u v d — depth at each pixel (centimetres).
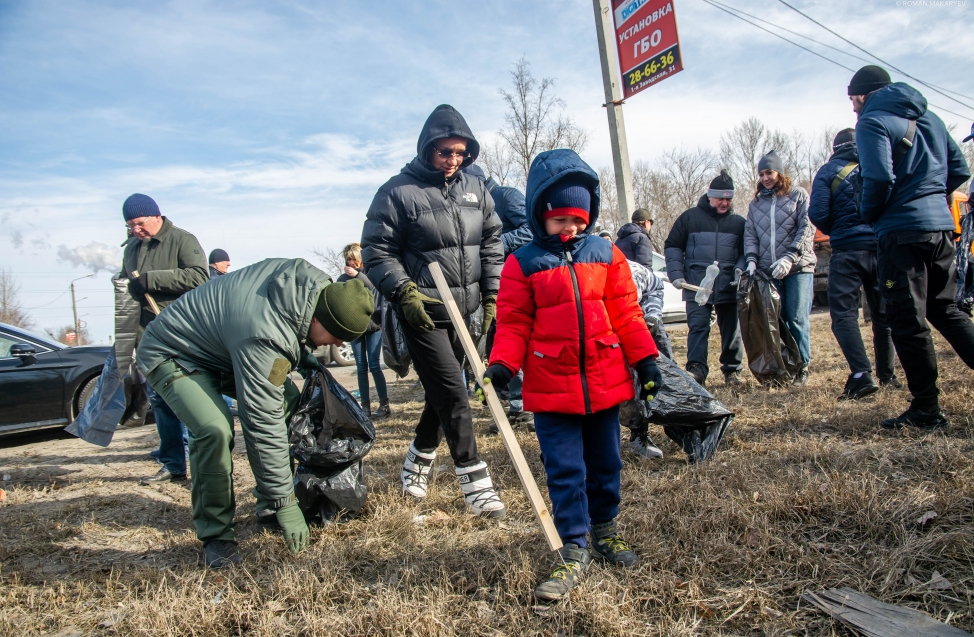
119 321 447
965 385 440
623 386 247
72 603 262
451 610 224
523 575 235
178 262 448
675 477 326
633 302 256
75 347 717
